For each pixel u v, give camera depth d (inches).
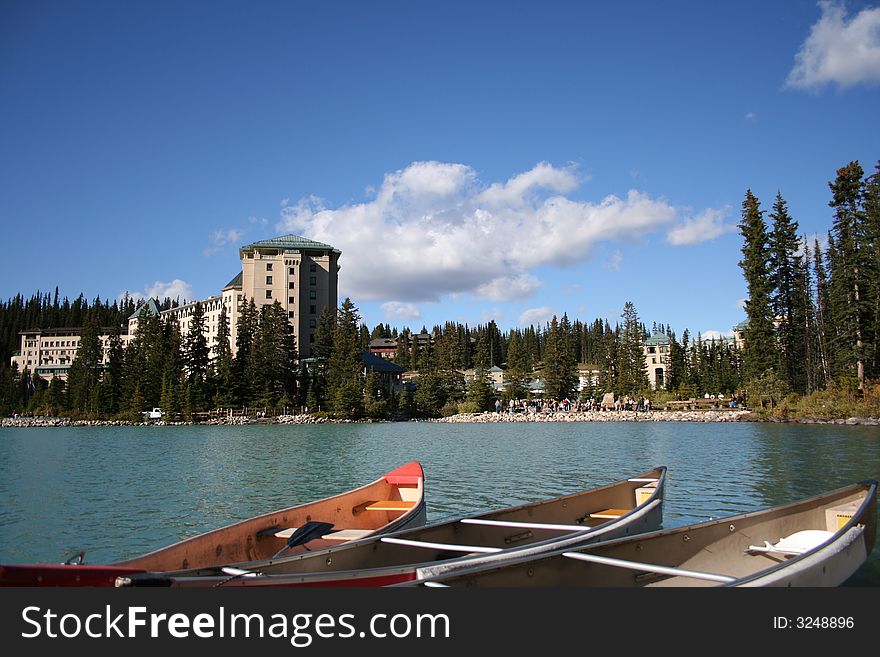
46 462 1423.5
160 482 1055.0
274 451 1665.8
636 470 1112.8
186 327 5876.0
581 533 409.7
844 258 2458.2
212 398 3806.6
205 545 386.9
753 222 2716.5
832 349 2684.5
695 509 704.4
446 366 4960.6
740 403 3171.8
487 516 460.8
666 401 3718.0
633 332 4266.7
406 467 623.2
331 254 5029.5
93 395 3991.1
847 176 2453.2
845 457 1210.0
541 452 1501.0
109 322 7736.2
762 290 2667.3
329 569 364.2
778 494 803.4
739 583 299.6
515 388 4456.2
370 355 4857.3
